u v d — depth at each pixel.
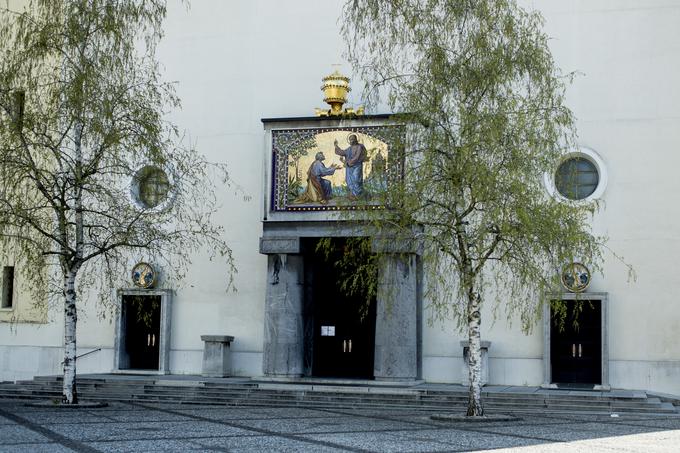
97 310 33.69
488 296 29.55
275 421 21.06
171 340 32.88
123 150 24.56
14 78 24.23
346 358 31.92
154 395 27.20
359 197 23.05
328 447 16.03
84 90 23.80
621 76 29.38
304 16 32.94
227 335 31.67
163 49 34.25
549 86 22.20
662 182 28.67
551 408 24.41
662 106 28.94
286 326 29.84
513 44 22.38
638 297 28.42
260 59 33.25
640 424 20.98
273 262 30.23
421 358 29.89
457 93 22.36
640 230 28.67
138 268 32.84
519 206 20.70
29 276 24.41
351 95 31.75
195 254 32.97
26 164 23.44
